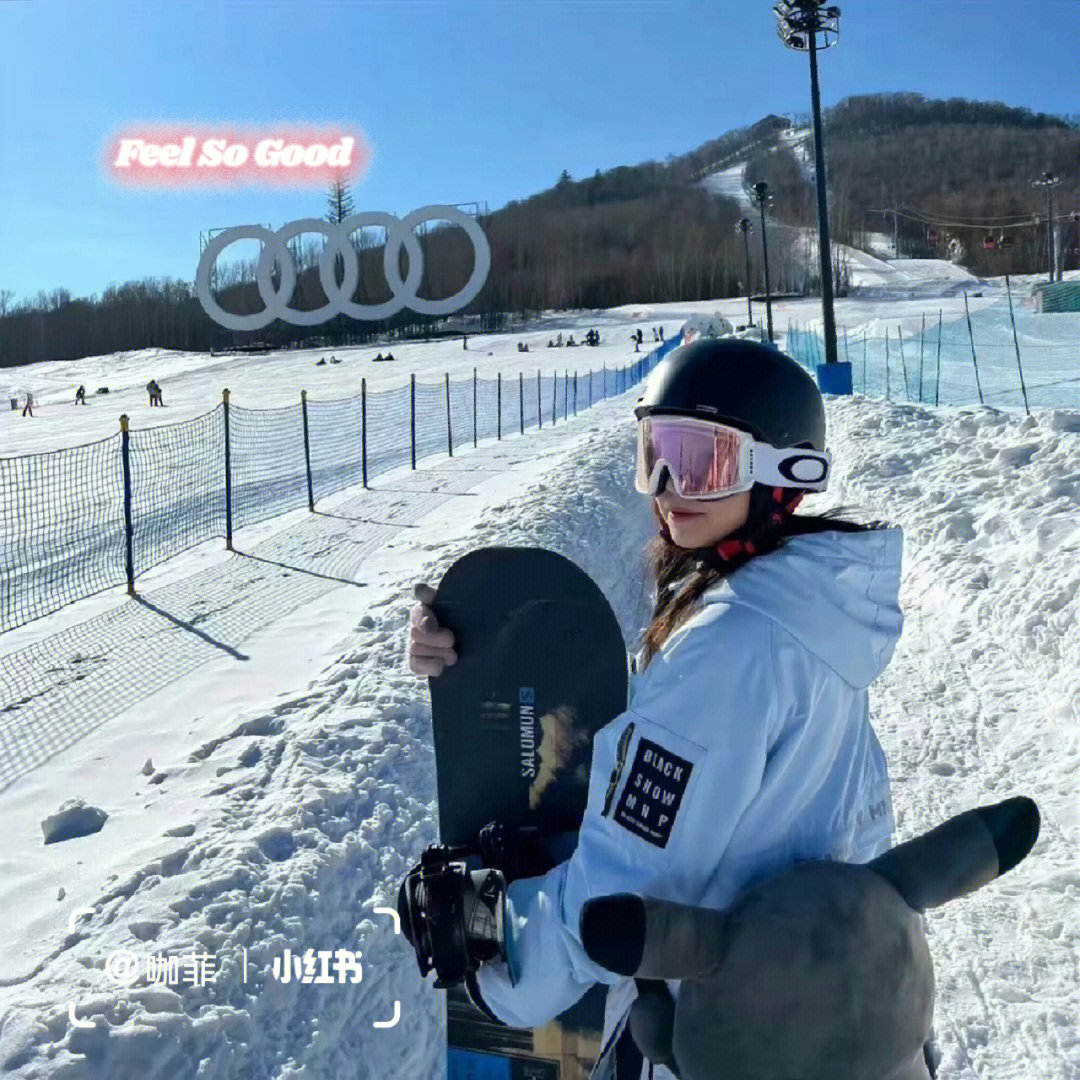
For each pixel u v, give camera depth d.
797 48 20.09
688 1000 1.20
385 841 4.26
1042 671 5.46
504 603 1.70
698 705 1.17
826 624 1.21
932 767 4.71
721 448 1.30
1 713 6.44
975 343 38.38
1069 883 3.62
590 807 1.25
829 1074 1.15
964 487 9.20
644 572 1.57
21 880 3.99
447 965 1.39
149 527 15.30
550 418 33.91
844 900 1.19
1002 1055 2.88
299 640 7.74
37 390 70.62
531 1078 1.63
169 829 4.29
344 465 22.09
